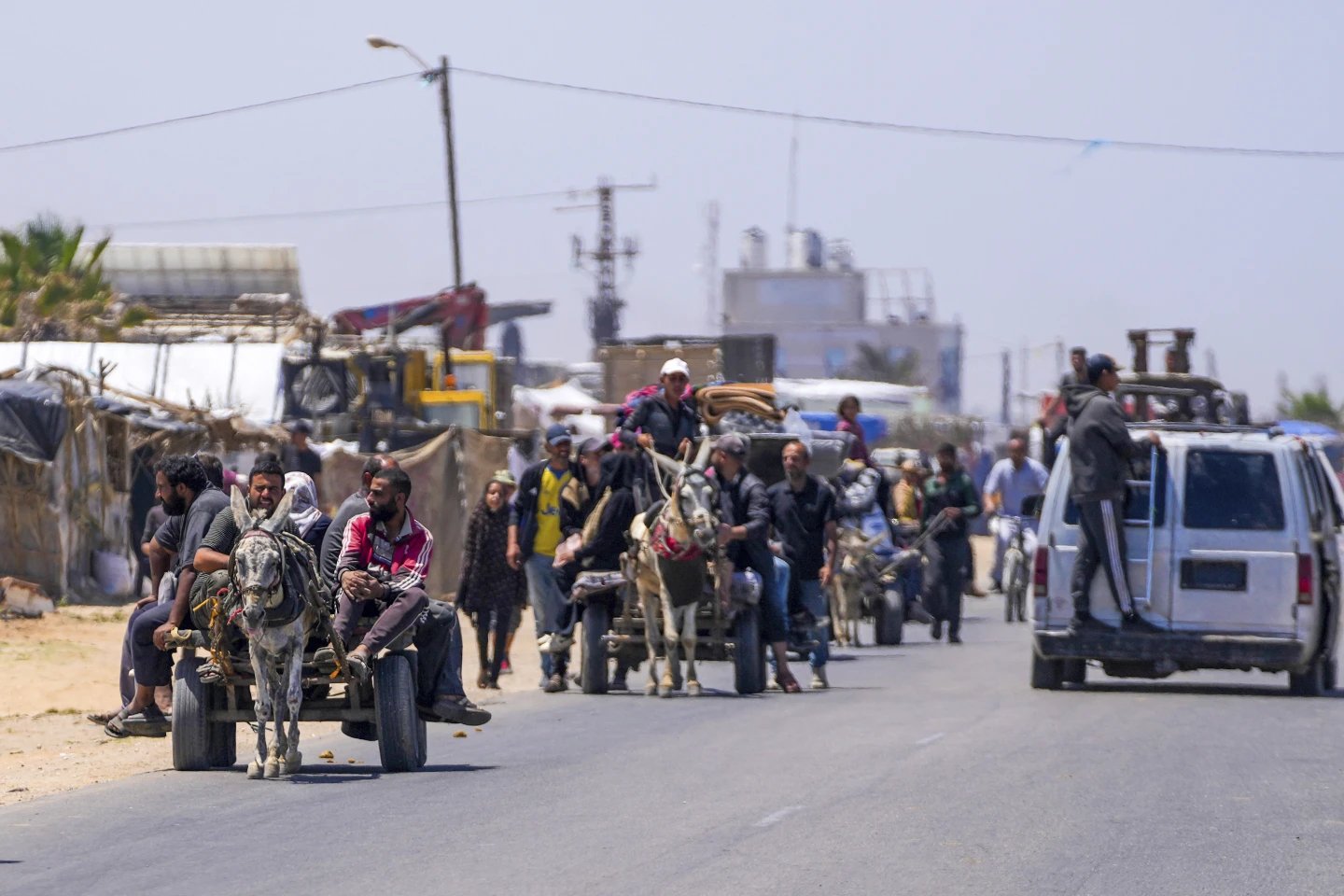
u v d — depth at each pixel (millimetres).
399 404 103188
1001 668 51375
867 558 61562
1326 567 42812
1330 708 38656
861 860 21016
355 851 21984
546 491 45719
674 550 42062
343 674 28875
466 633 68938
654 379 106812
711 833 22938
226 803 26422
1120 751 30844
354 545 29281
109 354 97062
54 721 39656
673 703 41969
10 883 20391
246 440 75188
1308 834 22688
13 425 64688
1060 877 19969
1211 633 41500
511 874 20344
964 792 26219
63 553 66000
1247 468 41812
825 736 33719
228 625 29031
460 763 31125
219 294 142375
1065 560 42500
